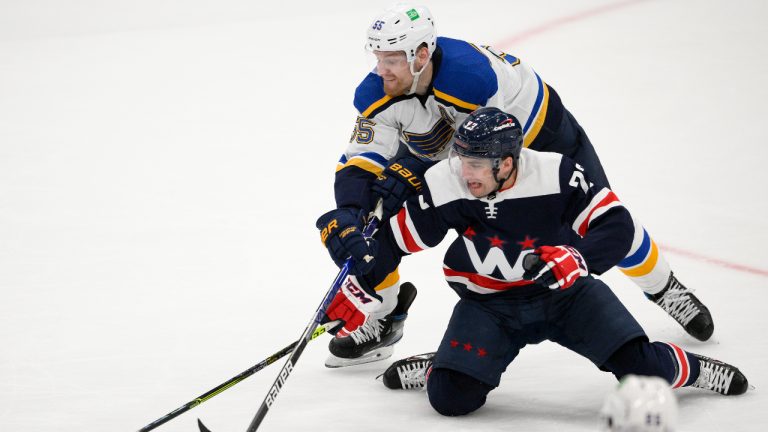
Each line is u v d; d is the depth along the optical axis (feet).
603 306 41.91
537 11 147.43
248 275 66.13
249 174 90.89
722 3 142.51
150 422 44.60
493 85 46.37
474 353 42.29
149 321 58.18
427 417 43.57
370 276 45.85
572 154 51.55
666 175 81.30
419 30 44.70
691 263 62.54
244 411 45.62
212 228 76.38
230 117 111.75
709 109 98.89
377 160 47.93
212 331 56.39
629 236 41.39
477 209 42.55
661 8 143.13
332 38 146.30
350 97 117.08
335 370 50.93
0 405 46.93
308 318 58.08
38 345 54.90
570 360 49.88
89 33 158.30
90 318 58.90
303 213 79.25
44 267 68.74
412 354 52.16
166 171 92.94
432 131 48.06
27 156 99.55
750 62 113.80
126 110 116.67
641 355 41.24
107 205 83.30
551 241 42.50
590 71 116.37
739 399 43.14
